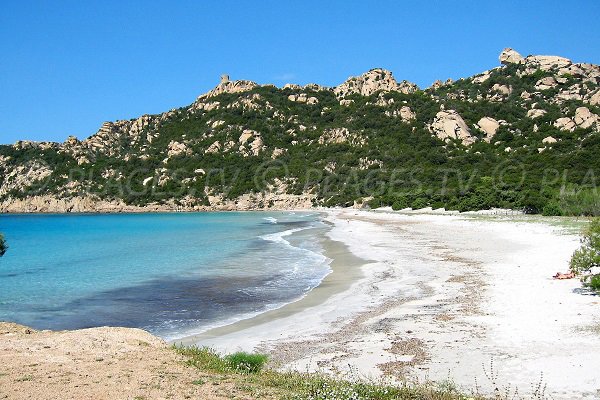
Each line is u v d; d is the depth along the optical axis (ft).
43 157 532.73
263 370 35.19
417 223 199.41
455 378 32.65
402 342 41.91
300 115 576.20
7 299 69.92
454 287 64.49
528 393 29.35
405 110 492.13
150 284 81.25
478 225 166.81
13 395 24.68
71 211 464.24
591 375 31.63
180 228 242.99
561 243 103.55
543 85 458.09
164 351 36.96
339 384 29.71
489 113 433.07
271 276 86.74
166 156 539.70
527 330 42.34
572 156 272.72
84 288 78.74
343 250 121.29
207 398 26.05
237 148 527.40
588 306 48.93
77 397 24.84
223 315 58.80
